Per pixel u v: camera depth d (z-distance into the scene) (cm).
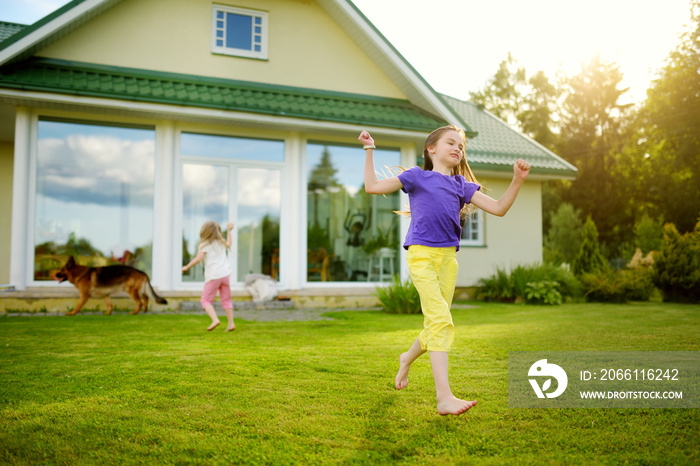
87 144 853
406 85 1023
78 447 225
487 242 1282
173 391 306
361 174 1017
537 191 1347
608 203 3325
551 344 468
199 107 838
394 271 1034
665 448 223
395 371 360
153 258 872
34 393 301
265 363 382
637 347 452
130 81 842
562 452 219
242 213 938
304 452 220
